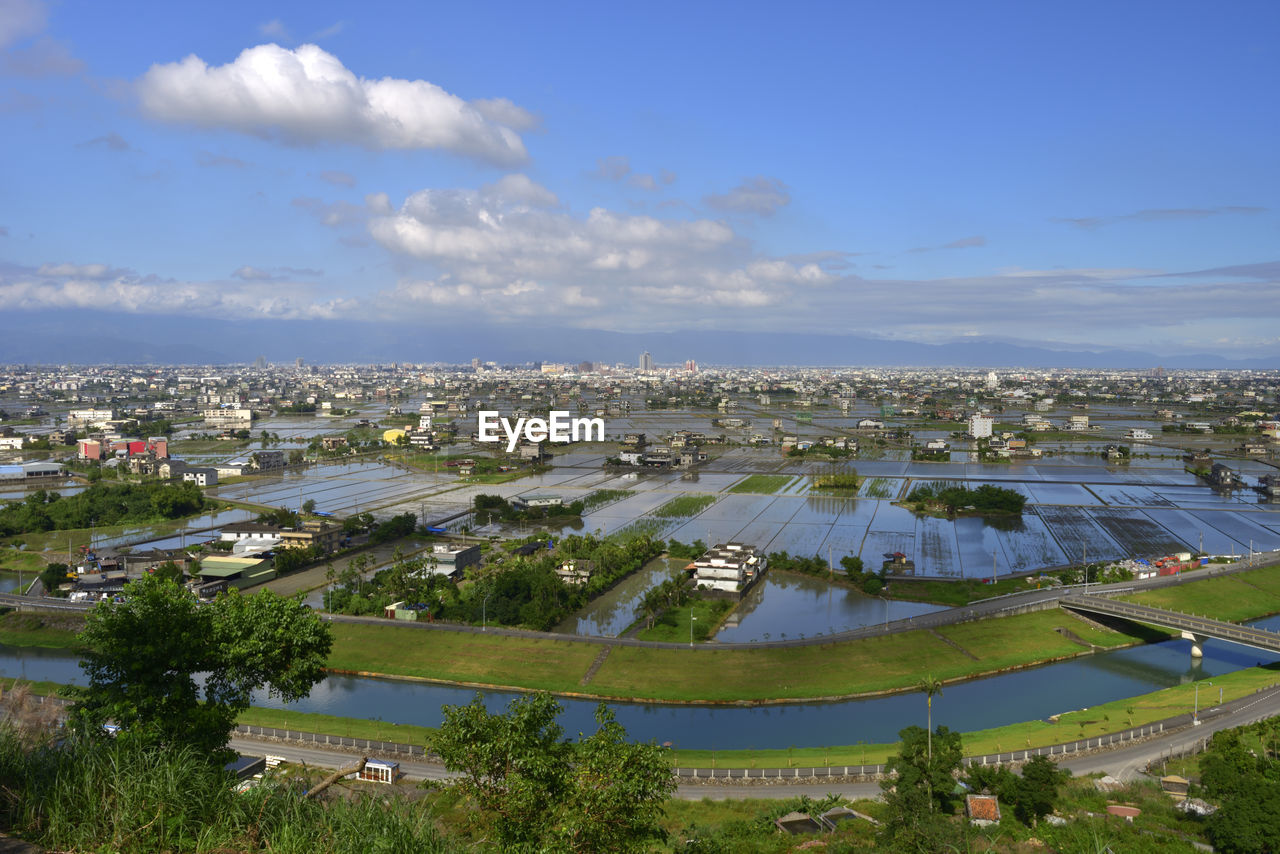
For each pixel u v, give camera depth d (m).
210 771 23.30
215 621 37.69
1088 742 68.25
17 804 20.98
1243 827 47.91
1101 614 104.25
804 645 93.00
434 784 29.75
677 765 65.88
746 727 76.56
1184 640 102.44
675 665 88.38
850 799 59.75
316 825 21.84
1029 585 120.38
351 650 93.88
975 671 90.06
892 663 90.38
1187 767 64.00
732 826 53.62
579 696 83.62
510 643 93.88
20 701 33.44
